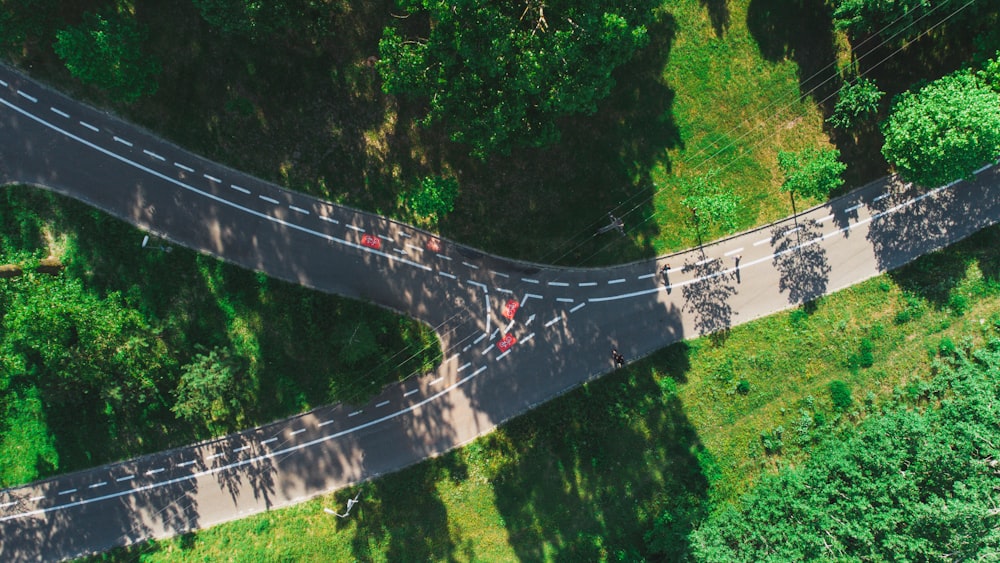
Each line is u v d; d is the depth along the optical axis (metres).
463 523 51.78
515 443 51.84
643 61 50.19
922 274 52.09
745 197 51.59
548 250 51.25
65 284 44.56
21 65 48.50
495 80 39.03
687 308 52.06
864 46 50.38
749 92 50.75
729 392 51.84
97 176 49.50
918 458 45.62
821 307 52.22
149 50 47.84
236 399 49.88
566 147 50.38
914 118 45.16
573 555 51.28
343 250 50.75
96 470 51.25
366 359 50.47
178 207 49.88
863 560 45.78
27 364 49.62
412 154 49.97
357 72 48.94
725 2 50.28
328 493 51.75
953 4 45.38
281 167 49.94
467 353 51.72
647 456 51.75
